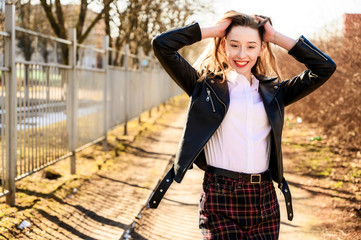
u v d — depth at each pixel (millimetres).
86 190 5852
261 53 2619
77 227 4352
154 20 18484
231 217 2373
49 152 5832
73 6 13930
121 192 5922
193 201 5801
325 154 8766
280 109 2480
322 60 2459
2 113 4547
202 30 2424
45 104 5645
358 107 7715
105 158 8273
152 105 18438
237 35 2430
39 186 5711
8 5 4562
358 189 5941
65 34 9516
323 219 4996
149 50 20656
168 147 10477
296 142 10695
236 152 2416
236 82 2488
